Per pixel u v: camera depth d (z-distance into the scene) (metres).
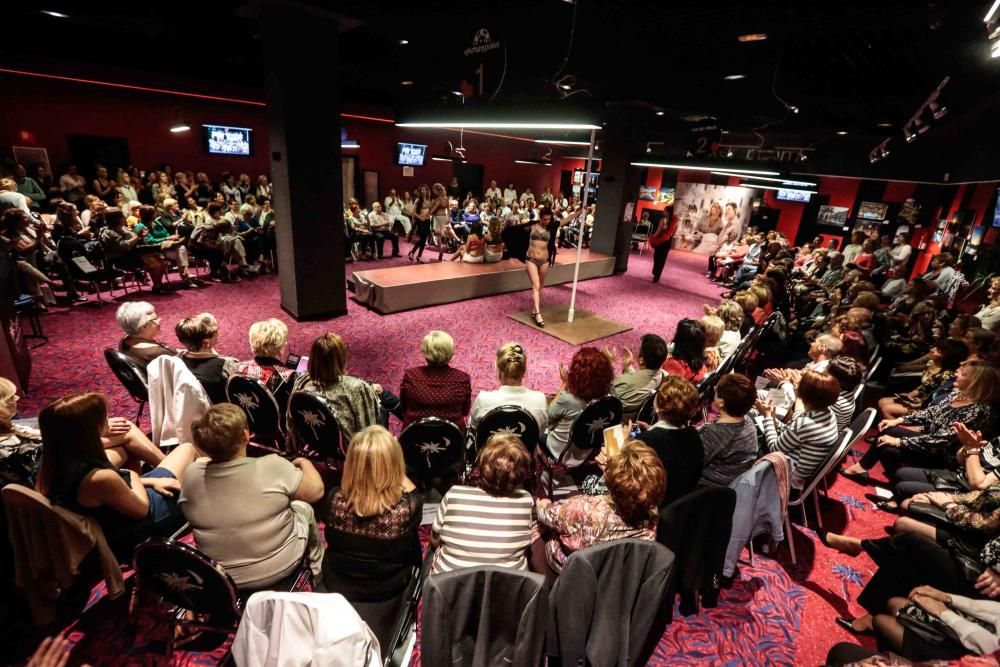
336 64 5.58
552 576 2.16
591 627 1.81
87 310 6.07
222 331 5.74
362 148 14.34
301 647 1.38
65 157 10.09
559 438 3.06
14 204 6.68
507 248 9.22
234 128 12.15
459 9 5.00
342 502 1.80
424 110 4.86
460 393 3.01
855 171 12.09
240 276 8.19
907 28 4.23
